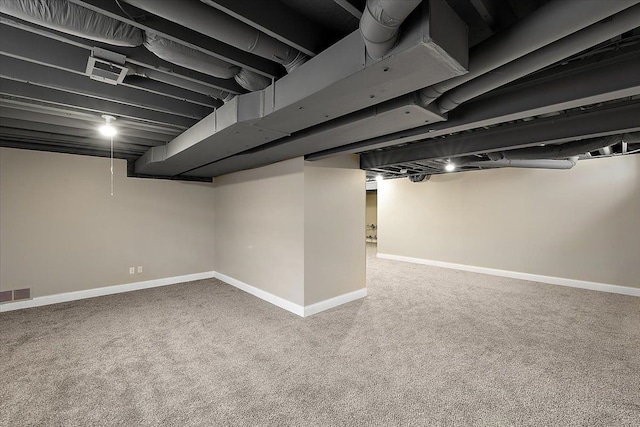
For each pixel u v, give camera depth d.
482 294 4.48
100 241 4.52
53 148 4.14
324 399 2.04
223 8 1.22
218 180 5.48
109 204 4.59
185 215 5.35
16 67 1.90
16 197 3.90
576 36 1.19
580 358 2.56
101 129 3.00
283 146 2.91
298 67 1.74
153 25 1.39
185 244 5.35
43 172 4.09
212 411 1.92
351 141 2.70
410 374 2.33
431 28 1.15
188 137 2.99
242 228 4.75
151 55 1.78
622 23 1.08
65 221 4.24
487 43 1.33
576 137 2.49
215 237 5.64
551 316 3.55
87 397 2.05
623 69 1.57
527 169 5.41
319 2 1.42
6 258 3.83
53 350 2.72
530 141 2.75
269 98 2.00
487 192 5.91
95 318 3.52
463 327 3.23
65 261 4.23
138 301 4.17
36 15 1.25
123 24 1.42
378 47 1.24
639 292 4.34
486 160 4.29
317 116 2.03
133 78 2.06
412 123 2.17
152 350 2.72
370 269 6.34
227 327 3.24
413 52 1.23
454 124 2.26
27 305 3.94
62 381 2.23
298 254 3.66
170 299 4.26
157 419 1.84
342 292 4.02
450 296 4.38
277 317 3.54
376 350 2.71
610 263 4.58
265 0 1.36
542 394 2.08
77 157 4.34
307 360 2.54
